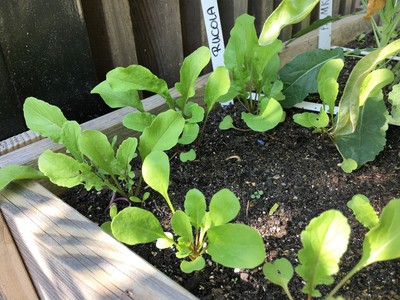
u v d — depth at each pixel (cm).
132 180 71
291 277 48
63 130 67
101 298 47
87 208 70
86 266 49
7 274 70
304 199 67
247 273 55
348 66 111
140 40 99
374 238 43
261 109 81
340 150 76
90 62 88
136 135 85
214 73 76
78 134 68
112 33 89
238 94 87
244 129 88
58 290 61
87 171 64
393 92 78
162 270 57
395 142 80
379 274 53
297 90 93
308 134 85
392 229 43
